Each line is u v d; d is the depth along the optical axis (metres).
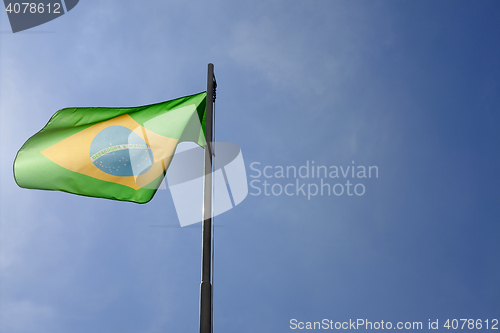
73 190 12.91
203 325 7.78
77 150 13.17
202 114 13.28
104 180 12.97
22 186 13.08
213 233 9.12
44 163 13.12
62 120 14.31
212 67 10.97
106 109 14.35
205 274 8.30
